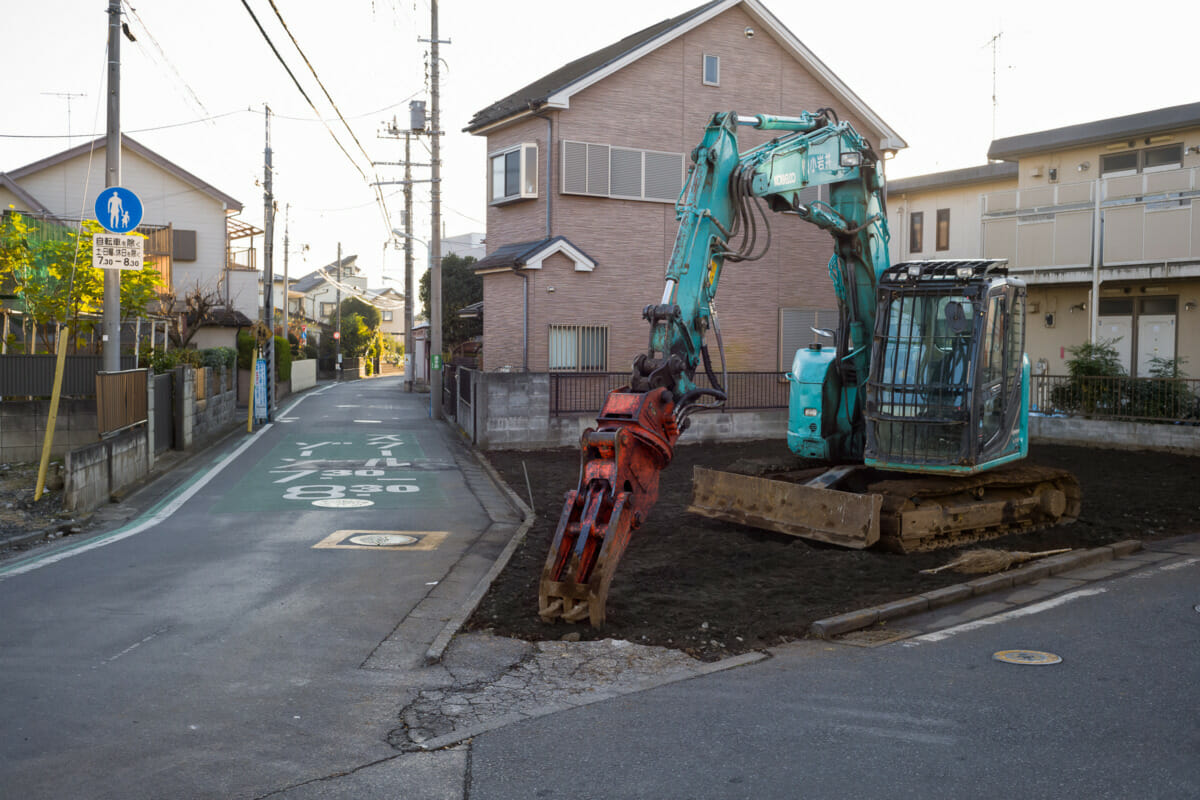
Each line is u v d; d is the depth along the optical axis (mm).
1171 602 8133
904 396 9984
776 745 4992
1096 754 4855
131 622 7281
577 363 22109
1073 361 21031
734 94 23766
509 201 22766
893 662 6527
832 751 4906
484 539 10883
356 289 79375
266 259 28188
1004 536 10992
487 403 19672
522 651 6715
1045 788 4449
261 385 26391
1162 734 5129
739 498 11023
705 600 8094
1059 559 9547
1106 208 20438
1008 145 23172
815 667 6418
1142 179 20047
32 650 6531
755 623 7422
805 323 24703
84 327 20016
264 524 11695
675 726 5289
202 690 5805
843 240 10625
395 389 48531
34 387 16312
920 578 8812
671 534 11008
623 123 22500
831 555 9758
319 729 5215
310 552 10047
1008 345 10406
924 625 7559
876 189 10617
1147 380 19719
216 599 8031
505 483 15242
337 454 19234
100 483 12922
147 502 13305
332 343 65688
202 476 15922
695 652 6719
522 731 5219
